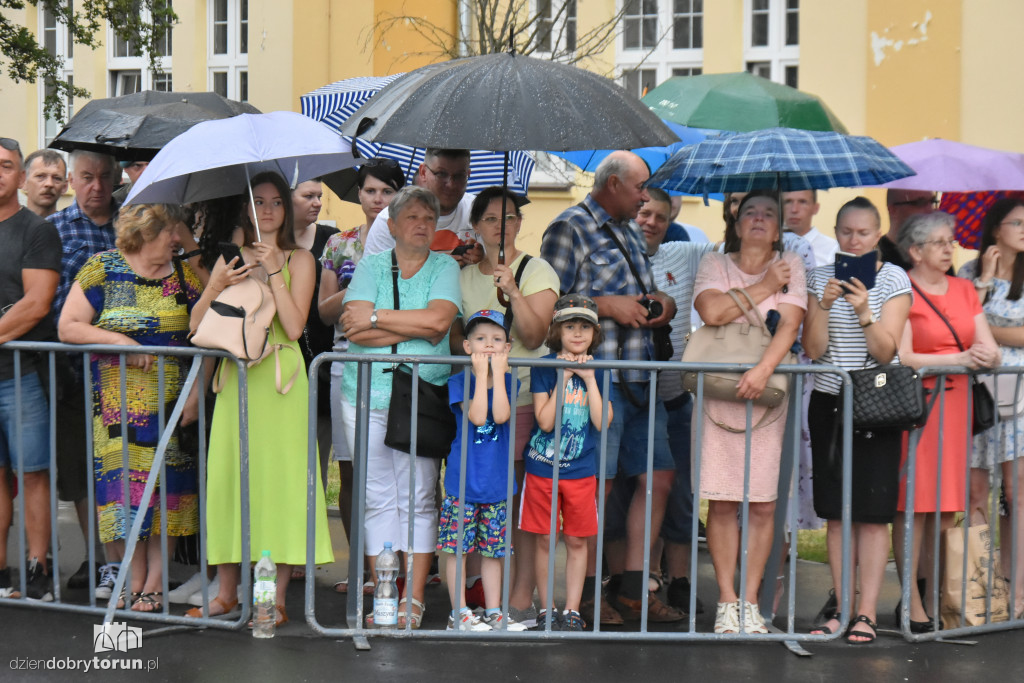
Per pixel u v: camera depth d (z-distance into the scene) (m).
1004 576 9.05
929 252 8.38
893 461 8.05
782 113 9.26
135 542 7.88
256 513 8.10
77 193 9.59
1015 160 9.15
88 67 25.75
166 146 7.77
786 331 8.01
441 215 9.24
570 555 8.25
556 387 7.90
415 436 7.90
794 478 8.02
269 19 23.31
